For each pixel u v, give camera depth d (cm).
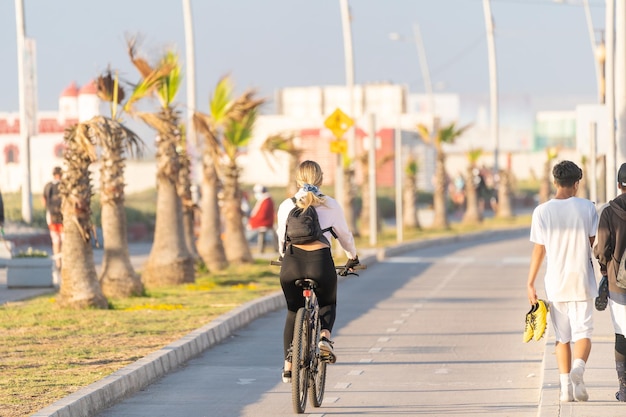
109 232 5653
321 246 2914
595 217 2744
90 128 5138
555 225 2739
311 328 2936
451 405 2988
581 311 2734
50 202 6675
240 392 3244
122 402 3080
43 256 6397
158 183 6406
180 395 3197
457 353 3975
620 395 2727
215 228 7512
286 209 2931
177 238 6394
